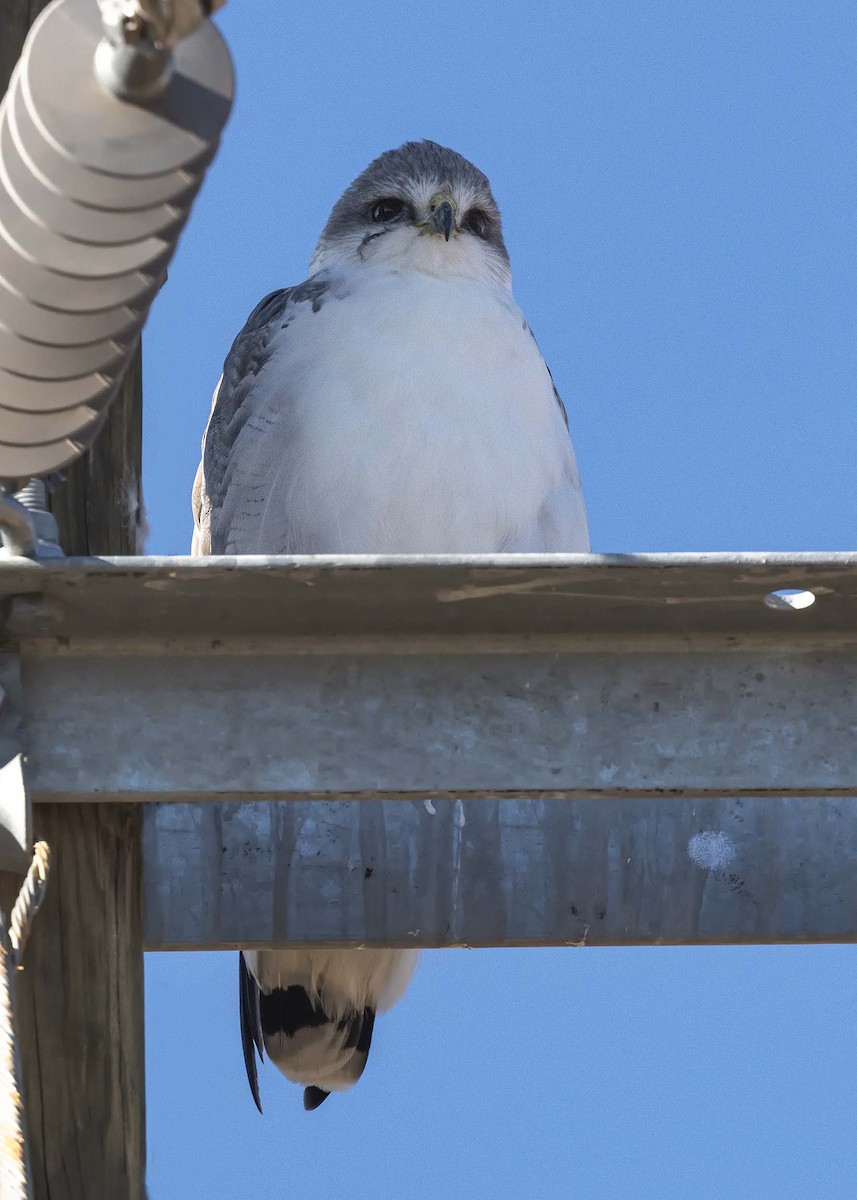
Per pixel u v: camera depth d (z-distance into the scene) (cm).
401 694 448
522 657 452
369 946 574
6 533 408
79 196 338
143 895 561
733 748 450
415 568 412
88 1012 515
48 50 331
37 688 443
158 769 440
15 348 360
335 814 577
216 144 339
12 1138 378
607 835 582
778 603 435
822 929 579
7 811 429
